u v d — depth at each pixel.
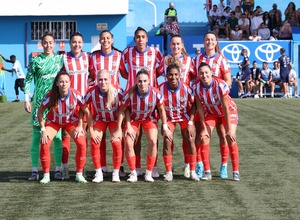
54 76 9.27
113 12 25.27
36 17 25.44
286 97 23.09
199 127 9.24
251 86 23.47
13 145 12.08
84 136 8.98
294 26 27.05
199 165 9.34
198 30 28.08
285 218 7.12
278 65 23.72
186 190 8.47
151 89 8.84
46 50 9.27
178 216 7.23
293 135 13.16
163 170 9.95
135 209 7.53
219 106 9.02
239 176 9.27
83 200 7.96
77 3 25.22
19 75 22.80
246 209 7.50
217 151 11.48
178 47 9.38
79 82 9.35
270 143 12.27
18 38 25.47
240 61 25.03
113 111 8.95
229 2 29.25
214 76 9.08
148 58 9.48
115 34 25.58
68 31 25.56
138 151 9.45
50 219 7.15
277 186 8.68
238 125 14.59
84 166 9.70
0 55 23.59
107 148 11.80
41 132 8.95
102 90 8.83
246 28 26.42
